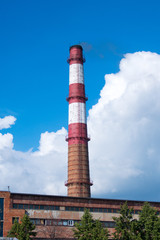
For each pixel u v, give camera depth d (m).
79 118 112.19
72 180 106.00
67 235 77.31
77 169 106.62
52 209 78.75
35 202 77.69
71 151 109.12
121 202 87.00
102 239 65.88
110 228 82.69
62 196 80.88
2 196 74.69
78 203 81.94
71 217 79.81
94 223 69.62
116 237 69.19
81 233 68.06
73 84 116.44
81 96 114.75
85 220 69.69
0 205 73.88
